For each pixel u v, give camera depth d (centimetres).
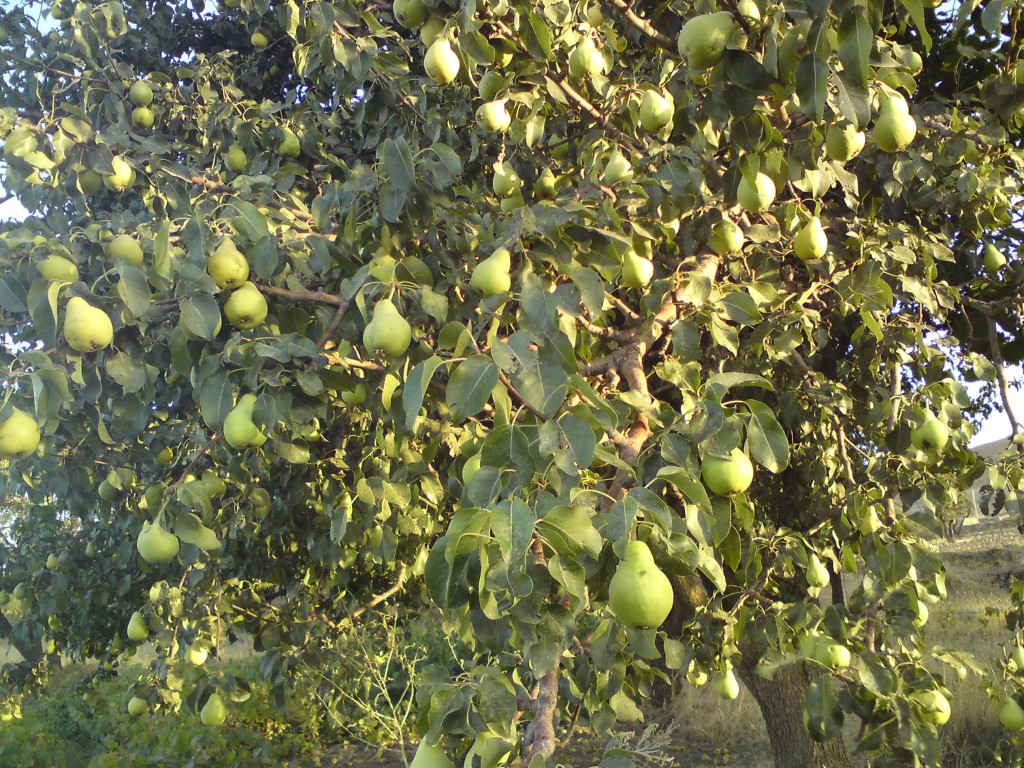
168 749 791
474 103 394
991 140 333
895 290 367
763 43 181
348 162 496
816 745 506
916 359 375
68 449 356
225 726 895
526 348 171
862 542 287
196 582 415
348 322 242
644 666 261
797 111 228
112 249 230
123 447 382
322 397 231
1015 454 317
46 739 895
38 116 453
